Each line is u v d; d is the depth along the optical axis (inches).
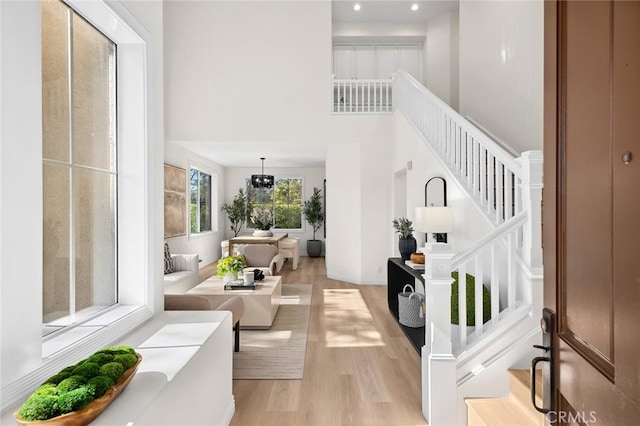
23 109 48.2
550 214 36.2
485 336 89.4
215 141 242.5
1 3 45.0
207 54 241.9
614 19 24.5
